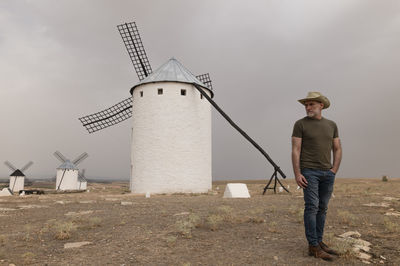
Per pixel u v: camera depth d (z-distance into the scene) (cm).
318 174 478
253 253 521
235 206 1127
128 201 1510
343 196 1451
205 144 2403
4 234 731
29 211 1180
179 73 2445
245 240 611
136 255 527
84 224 831
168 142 2272
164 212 1006
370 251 510
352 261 465
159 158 2256
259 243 584
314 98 482
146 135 2323
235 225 755
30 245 612
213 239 625
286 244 570
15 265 482
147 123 2333
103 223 847
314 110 486
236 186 1605
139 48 3097
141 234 688
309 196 482
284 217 856
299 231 675
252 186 3206
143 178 2283
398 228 650
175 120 2298
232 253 526
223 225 757
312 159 481
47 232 741
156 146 2275
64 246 597
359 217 818
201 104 2420
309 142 482
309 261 468
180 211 1041
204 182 2345
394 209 973
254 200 1362
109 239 650
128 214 1010
